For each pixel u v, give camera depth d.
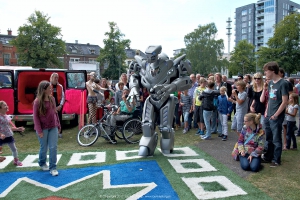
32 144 6.44
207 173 4.24
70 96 7.84
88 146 6.20
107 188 3.69
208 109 6.68
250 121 4.52
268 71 4.50
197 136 7.21
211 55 55.03
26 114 7.90
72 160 5.02
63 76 8.04
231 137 7.02
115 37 49.12
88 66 26.64
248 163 4.41
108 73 49.56
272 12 79.56
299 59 37.84
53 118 4.23
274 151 4.63
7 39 52.16
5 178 4.12
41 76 9.59
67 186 3.78
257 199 3.33
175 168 4.47
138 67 5.31
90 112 7.44
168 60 4.92
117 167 4.54
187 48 57.84
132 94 5.15
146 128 5.12
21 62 40.44
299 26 38.72
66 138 7.09
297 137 7.01
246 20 88.31
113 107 6.46
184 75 5.14
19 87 8.88
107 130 6.37
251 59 53.03
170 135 5.29
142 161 4.86
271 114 4.57
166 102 5.21
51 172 4.23
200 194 3.47
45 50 39.91
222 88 6.64
